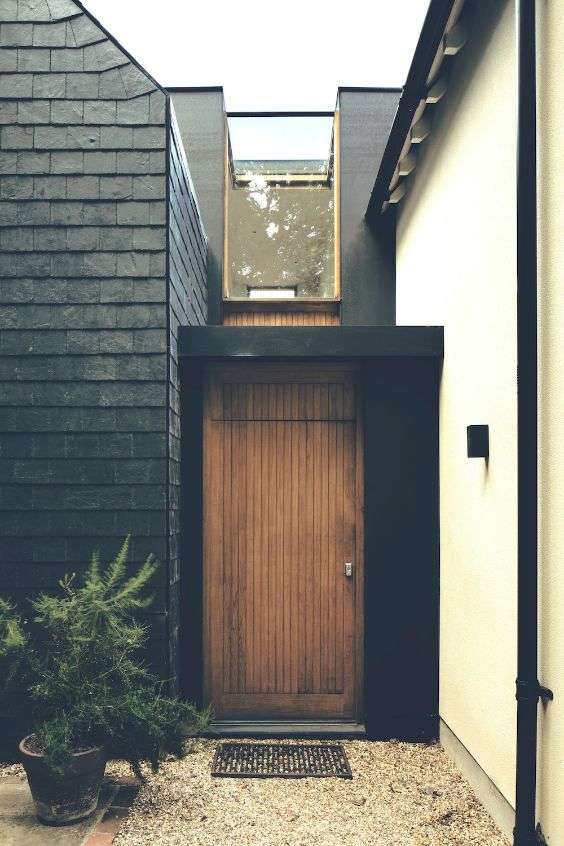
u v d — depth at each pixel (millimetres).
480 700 3297
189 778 3438
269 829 2928
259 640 4184
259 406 4262
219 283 5953
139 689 3162
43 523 3613
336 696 4176
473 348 3494
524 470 2654
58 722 2852
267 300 6082
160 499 3613
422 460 4184
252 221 6176
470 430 3258
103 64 3709
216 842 2814
